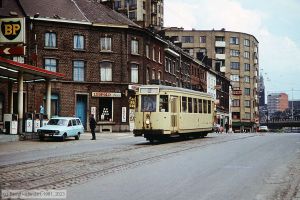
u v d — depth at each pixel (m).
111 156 17.12
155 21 92.00
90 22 45.59
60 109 44.00
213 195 8.68
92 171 12.37
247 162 14.69
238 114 113.06
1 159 16.56
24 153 19.61
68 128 29.98
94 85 45.91
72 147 23.33
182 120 27.59
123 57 47.25
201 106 31.48
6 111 41.53
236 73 112.56
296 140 29.17
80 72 45.53
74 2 48.12
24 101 42.31
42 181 10.48
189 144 24.44
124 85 47.06
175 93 26.72
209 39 109.38
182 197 8.45
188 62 66.81
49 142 27.91
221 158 16.08
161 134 25.41
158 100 25.69
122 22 48.94
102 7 51.59
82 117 45.78
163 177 11.14
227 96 98.62
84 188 9.45
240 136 37.06
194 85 69.50
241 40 113.44
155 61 52.72
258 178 11.02
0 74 31.00
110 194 8.73
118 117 46.75
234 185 9.92
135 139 32.50
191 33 109.00
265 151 19.33
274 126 136.50
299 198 8.38
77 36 45.53
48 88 32.97
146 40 50.16
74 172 12.16
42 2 45.56
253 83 117.75
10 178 11.00
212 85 82.44
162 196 8.54
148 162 14.74
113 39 47.03
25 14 42.88
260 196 8.59
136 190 9.20
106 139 32.53
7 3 43.12
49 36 44.09
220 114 87.06
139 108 26.05
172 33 108.81
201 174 11.72
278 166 13.56
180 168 13.03
